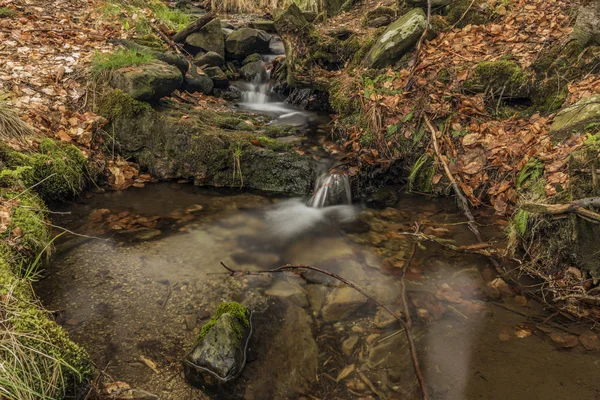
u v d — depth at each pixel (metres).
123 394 2.51
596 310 3.26
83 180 4.79
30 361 2.31
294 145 5.52
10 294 2.62
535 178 4.16
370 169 5.20
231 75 7.66
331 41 6.62
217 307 3.23
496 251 3.97
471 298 3.41
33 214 3.72
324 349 2.92
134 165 5.27
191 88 6.66
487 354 2.86
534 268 3.69
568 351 2.88
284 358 2.83
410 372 2.74
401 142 5.21
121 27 6.99
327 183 4.93
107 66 5.49
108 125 5.24
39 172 4.33
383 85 5.66
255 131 5.71
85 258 3.67
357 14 8.21
